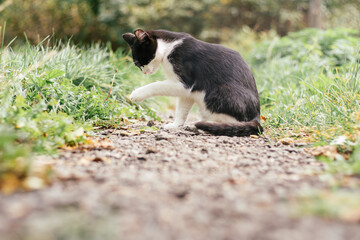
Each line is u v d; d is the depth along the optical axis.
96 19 13.16
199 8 13.82
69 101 3.93
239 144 3.32
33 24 13.03
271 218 1.66
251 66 7.57
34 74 4.04
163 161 2.63
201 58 3.92
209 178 2.24
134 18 12.91
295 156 2.88
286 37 8.27
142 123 4.41
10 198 1.77
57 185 1.98
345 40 6.93
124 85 5.23
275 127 4.13
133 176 2.21
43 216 1.59
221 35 14.04
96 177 2.15
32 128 2.72
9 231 1.46
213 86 3.87
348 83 4.14
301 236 1.50
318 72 5.57
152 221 1.62
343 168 2.36
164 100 6.45
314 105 4.12
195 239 1.48
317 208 1.69
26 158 2.09
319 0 12.58
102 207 1.71
